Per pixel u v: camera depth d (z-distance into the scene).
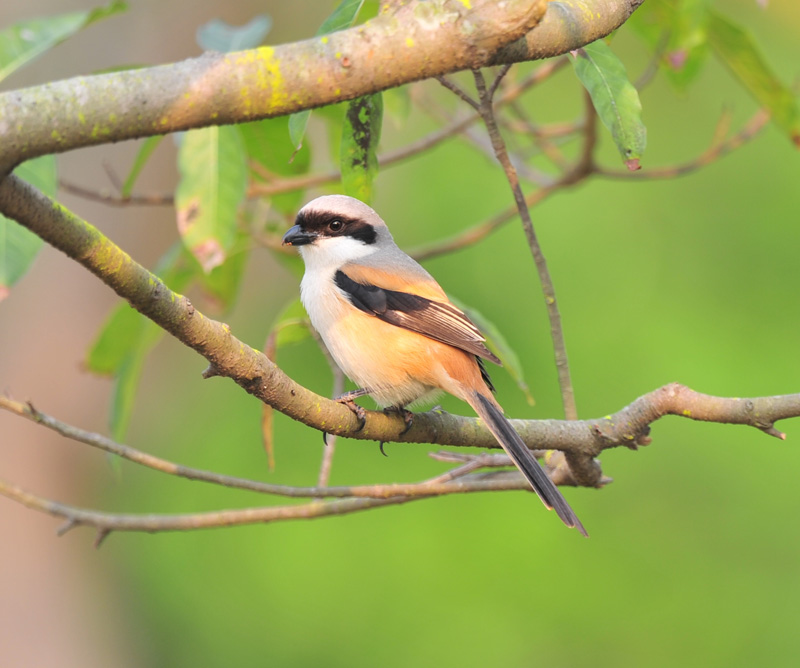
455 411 14.09
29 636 12.86
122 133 3.48
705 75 15.88
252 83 3.56
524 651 13.02
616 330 14.59
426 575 13.66
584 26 4.21
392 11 3.81
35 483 12.80
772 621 12.88
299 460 14.22
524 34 3.71
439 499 14.00
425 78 3.76
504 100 8.83
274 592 13.83
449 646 13.23
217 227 6.47
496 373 14.51
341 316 6.49
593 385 14.28
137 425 14.48
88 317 12.52
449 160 15.30
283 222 9.01
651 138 15.81
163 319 4.17
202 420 14.62
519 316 14.74
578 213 15.09
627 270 14.84
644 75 7.71
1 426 12.60
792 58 15.01
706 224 15.13
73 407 12.70
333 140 8.31
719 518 13.50
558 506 5.16
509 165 5.90
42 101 3.34
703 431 13.84
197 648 13.82
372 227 6.99
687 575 13.17
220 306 8.91
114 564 13.89
